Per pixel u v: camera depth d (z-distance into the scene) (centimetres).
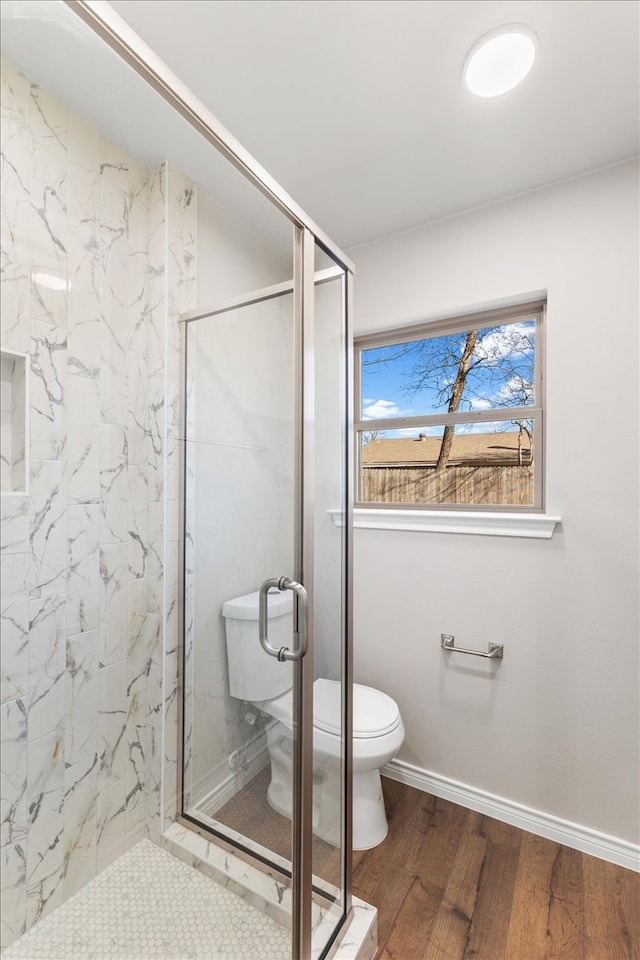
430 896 136
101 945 86
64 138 81
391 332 209
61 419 84
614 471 152
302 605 111
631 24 104
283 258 114
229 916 99
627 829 149
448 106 128
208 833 101
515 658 169
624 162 151
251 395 112
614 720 152
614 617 152
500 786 171
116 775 93
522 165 153
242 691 110
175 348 102
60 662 85
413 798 182
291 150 145
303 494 114
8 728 77
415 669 190
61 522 85
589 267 157
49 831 83
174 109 84
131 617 97
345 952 115
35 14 67
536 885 140
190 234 101
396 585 195
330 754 125
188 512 107
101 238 88
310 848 111
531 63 115
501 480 188
